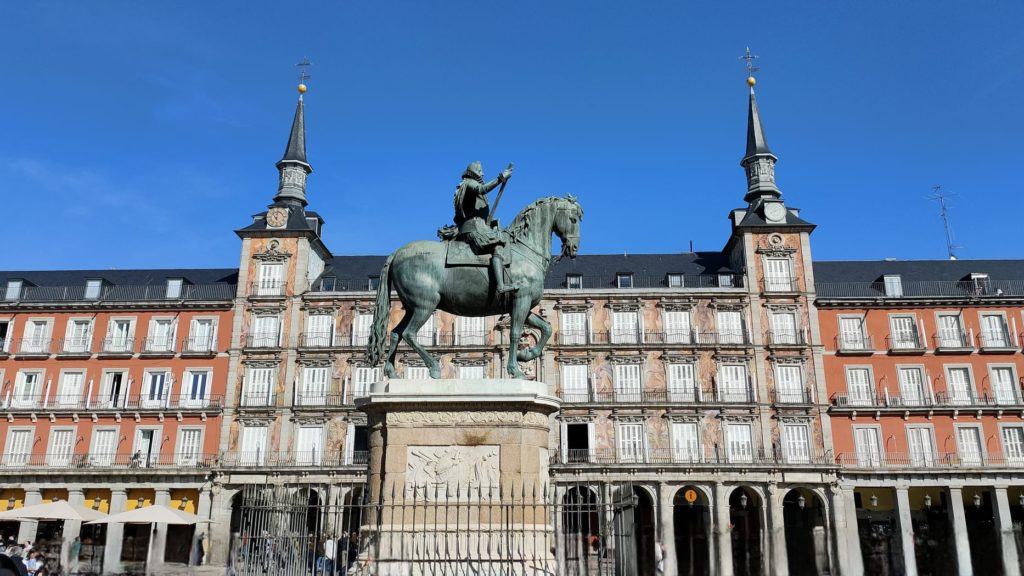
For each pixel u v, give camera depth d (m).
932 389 52.81
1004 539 48.84
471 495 10.73
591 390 53.03
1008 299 53.84
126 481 51.56
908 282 56.47
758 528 51.78
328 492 45.47
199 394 54.16
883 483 50.41
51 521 52.22
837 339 54.03
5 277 61.03
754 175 61.50
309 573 12.08
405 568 10.30
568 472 49.97
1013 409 51.69
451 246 12.01
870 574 50.88
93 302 56.09
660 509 49.28
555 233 12.77
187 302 55.72
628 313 54.91
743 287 55.03
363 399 11.32
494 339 53.75
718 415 52.06
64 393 54.75
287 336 54.56
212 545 49.91
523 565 10.00
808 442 51.66
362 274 59.00
